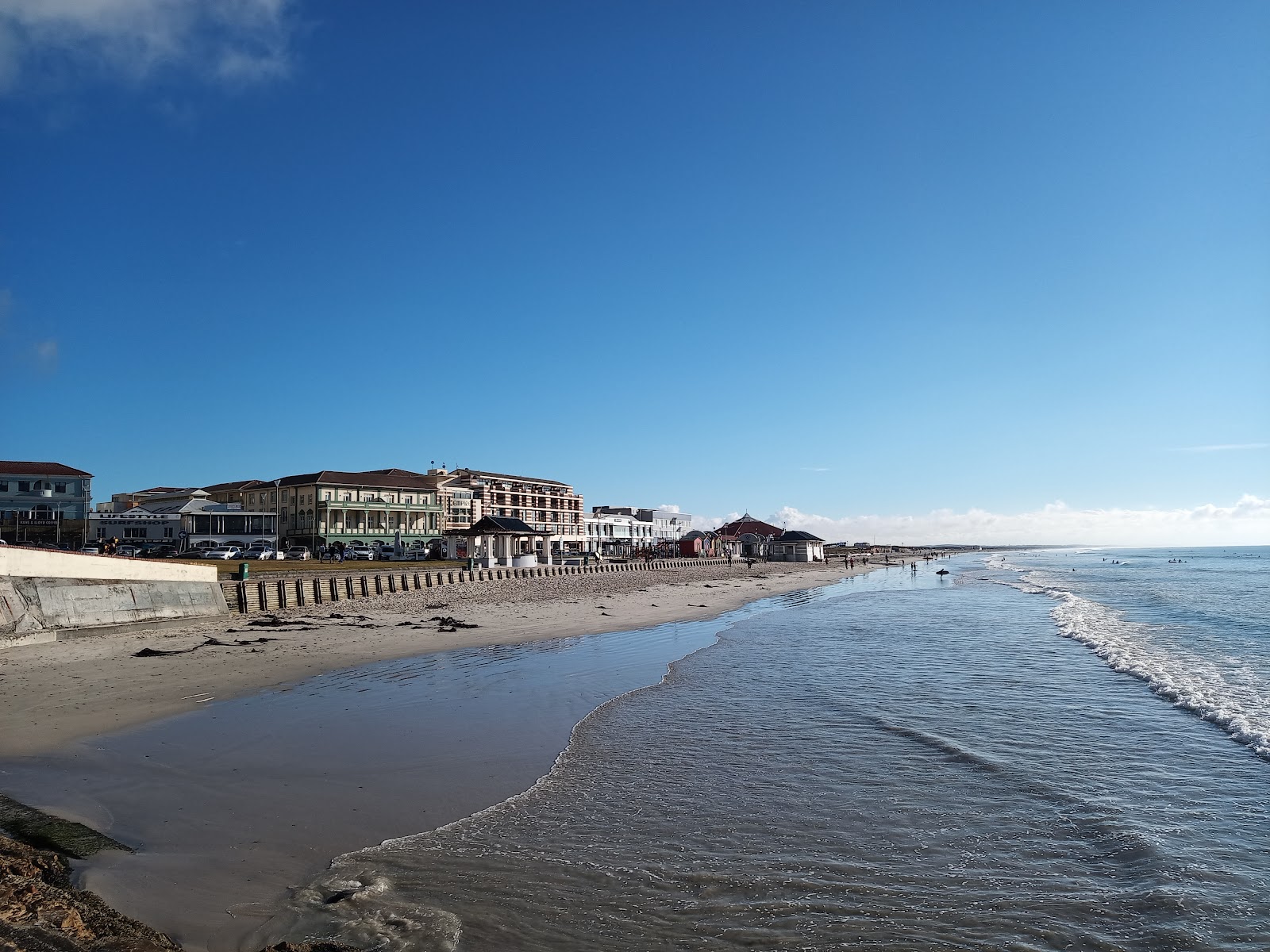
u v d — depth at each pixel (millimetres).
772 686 18688
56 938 5562
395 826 9398
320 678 19359
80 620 24328
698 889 7793
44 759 11703
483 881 7883
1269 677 19797
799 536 134750
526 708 16062
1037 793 10672
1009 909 7402
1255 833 9203
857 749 12953
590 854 8617
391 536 93625
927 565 158625
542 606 42094
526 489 120812
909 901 7562
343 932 6695
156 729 13844
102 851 8164
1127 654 24234
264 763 11867
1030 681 19344
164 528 80938
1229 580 81312
